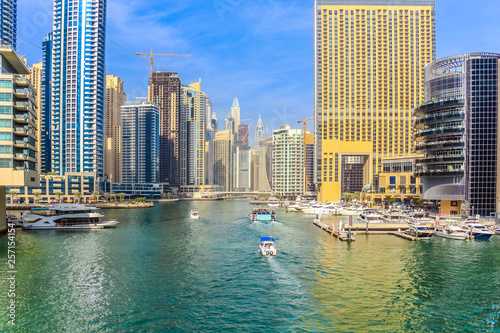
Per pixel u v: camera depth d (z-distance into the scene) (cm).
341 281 5766
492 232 9275
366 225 10619
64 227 11625
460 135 12206
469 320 4291
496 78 11988
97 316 4441
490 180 11881
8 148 8781
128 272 6347
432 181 12825
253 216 14912
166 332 4031
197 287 5531
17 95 9119
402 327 4112
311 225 13088
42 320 4309
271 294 5203
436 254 7588
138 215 17900
